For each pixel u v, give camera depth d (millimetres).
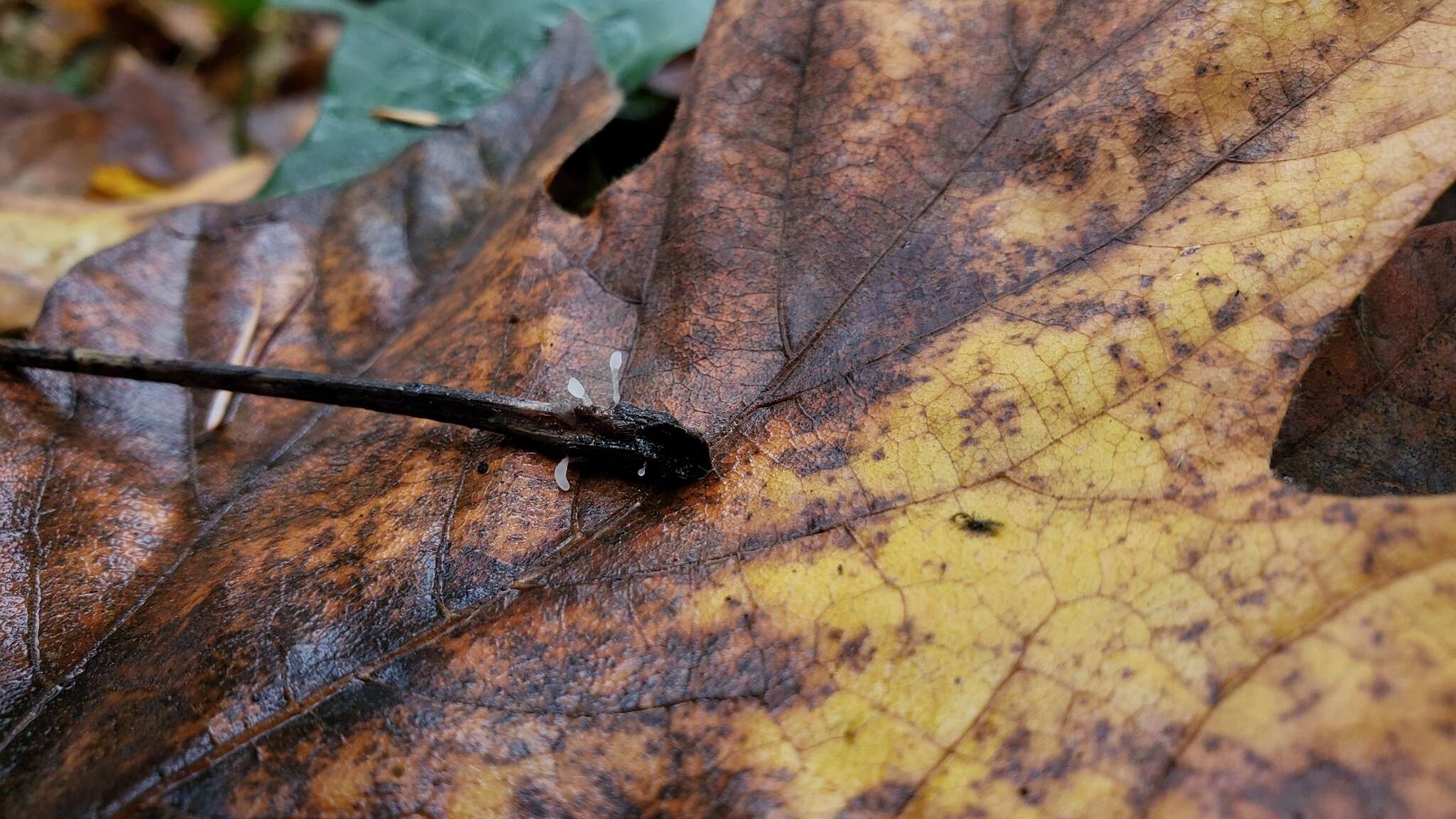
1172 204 187
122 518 200
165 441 208
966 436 182
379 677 178
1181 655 168
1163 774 164
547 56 251
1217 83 190
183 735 177
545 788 172
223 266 230
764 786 170
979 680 171
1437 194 178
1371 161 181
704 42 212
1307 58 188
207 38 555
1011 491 179
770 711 173
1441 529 165
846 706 172
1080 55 197
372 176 241
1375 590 166
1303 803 161
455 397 189
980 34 203
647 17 296
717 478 185
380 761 174
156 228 231
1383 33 186
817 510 182
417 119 299
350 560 187
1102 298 185
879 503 181
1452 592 164
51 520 199
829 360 190
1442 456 189
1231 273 181
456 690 177
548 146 236
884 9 207
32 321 271
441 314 216
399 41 315
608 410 185
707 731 173
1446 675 161
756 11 211
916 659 173
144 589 194
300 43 557
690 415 190
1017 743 168
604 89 239
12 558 196
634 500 186
